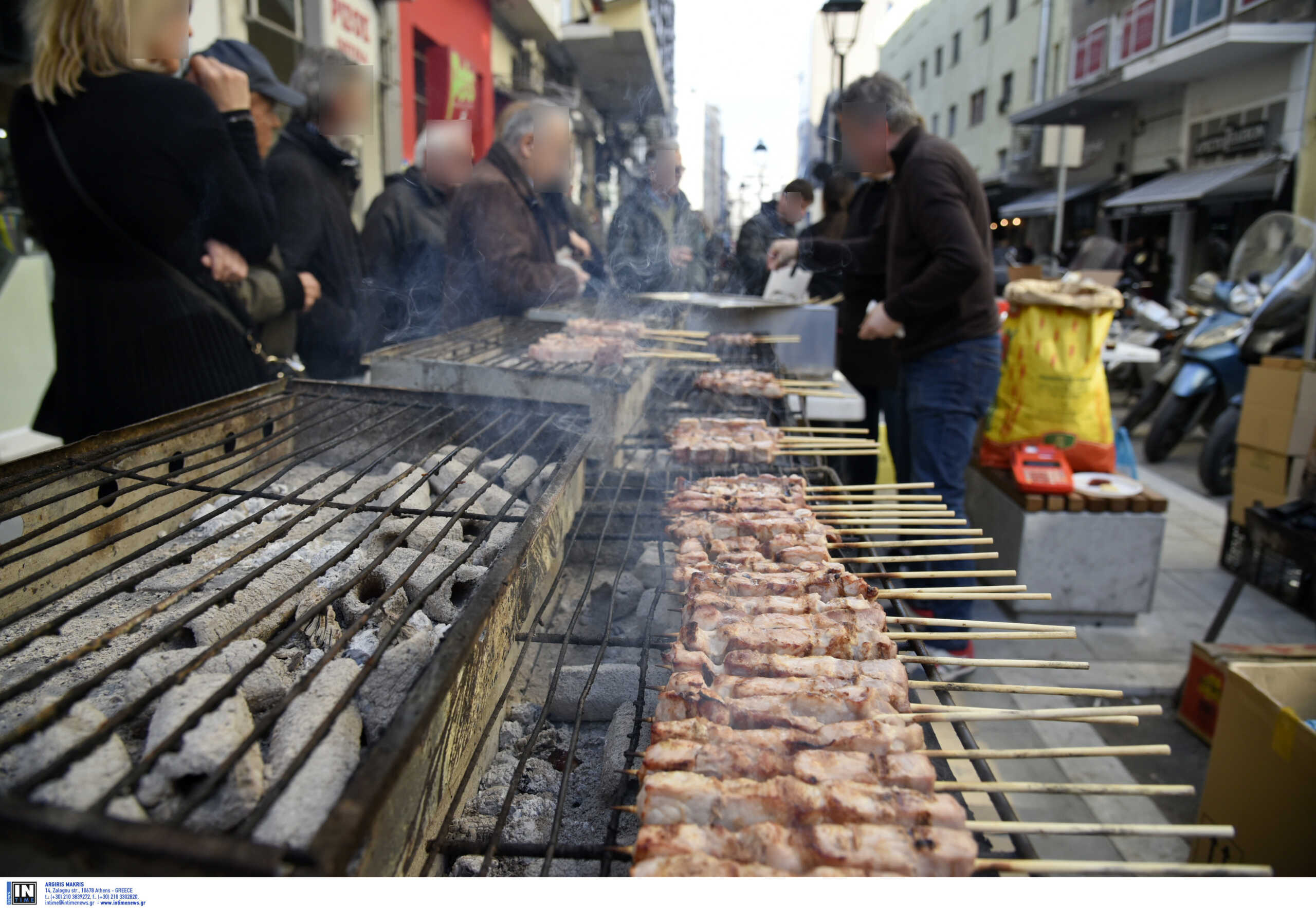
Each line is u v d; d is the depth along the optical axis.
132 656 1.00
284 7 5.15
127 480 1.73
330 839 0.69
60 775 0.87
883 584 2.43
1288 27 11.58
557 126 3.84
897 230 3.58
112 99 2.09
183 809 0.77
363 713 1.12
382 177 6.95
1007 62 21.97
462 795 1.20
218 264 2.41
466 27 8.95
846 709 1.25
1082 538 3.85
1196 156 14.83
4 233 3.46
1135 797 2.83
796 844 1.01
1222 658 3.08
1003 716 1.26
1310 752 2.01
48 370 3.67
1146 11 15.27
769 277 5.55
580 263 5.27
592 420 2.46
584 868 1.21
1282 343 5.45
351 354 3.52
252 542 1.75
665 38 14.68
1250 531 4.43
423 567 1.59
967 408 3.50
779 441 2.64
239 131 2.57
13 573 1.45
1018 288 4.17
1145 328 8.38
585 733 1.58
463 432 2.41
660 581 1.91
